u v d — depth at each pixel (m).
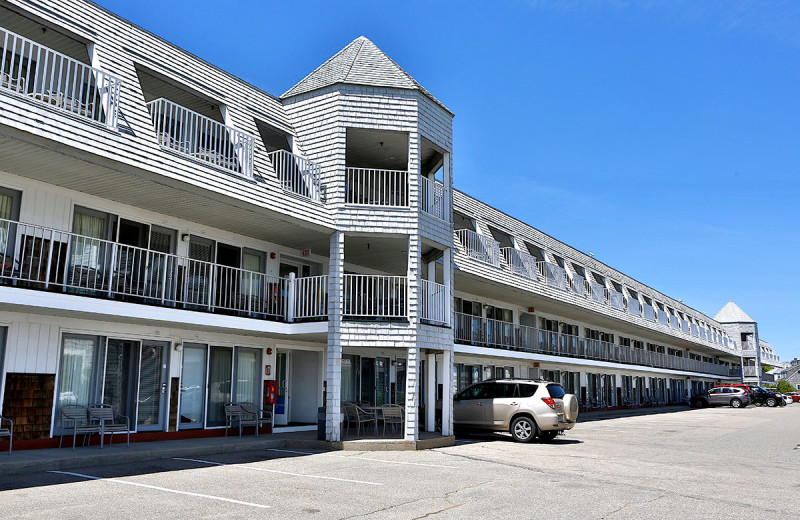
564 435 20.89
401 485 10.22
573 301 29.52
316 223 15.83
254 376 17.66
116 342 14.30
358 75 17.59
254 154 15.15
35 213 12.52
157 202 14.04
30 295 11.12
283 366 19.12
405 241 17.66
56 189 12.91
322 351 19.84
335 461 13.09
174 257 14.74
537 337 28.92
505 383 18.67
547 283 27.48
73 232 13.25
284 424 18.78
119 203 14.07
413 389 16.17
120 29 13.58
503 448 16.14
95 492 9.04
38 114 10.44
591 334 37.69
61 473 10.67
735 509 8.81
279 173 17.14
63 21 12.17
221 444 14.23
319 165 16.77
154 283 14.66
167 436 14.91
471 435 19.69
